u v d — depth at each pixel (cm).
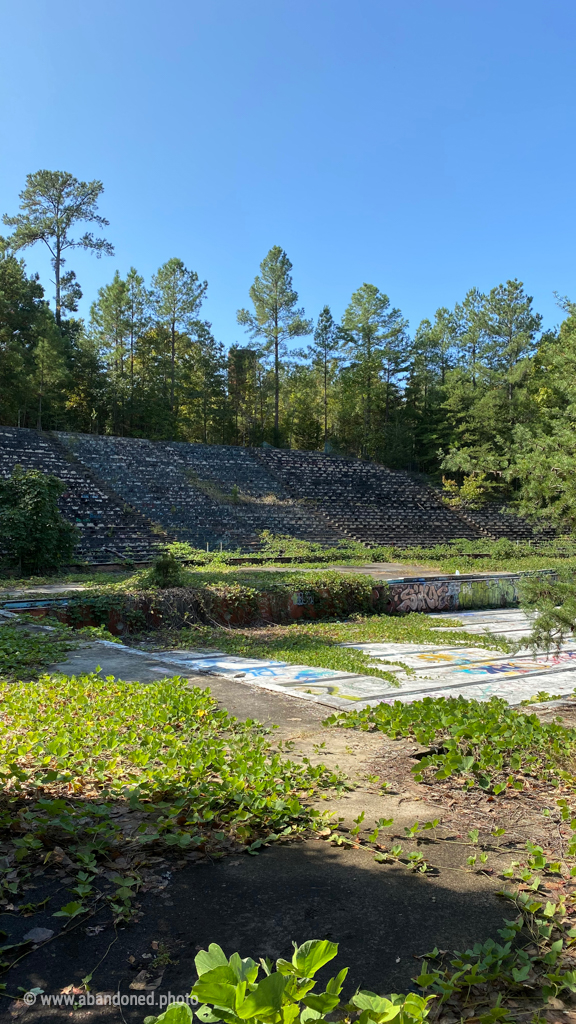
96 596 1516
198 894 348
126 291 4938
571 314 886
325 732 686
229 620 1695
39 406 3953
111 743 580
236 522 3472
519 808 485
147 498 3381
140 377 5116
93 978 274
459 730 642
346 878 369
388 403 5831
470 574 2486
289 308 5631
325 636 1520
